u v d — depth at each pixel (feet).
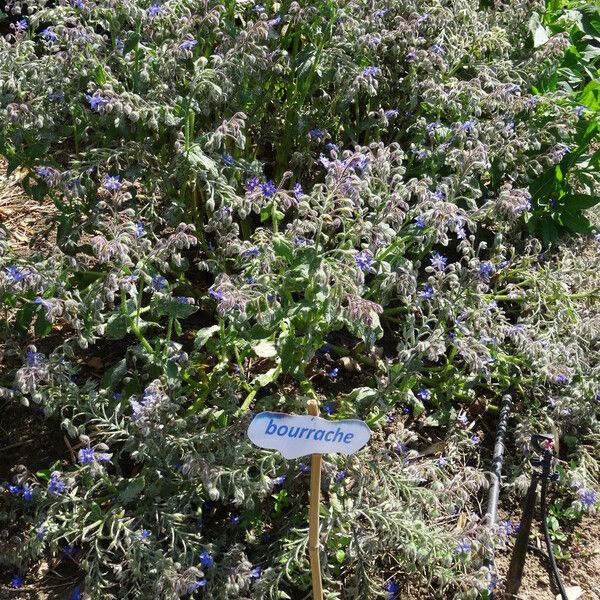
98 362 7.39
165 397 5.97
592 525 7.06
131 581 5.97
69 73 6.91
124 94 6.52
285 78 8.13
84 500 5.99
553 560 6.43
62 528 5.96
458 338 6.62
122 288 6.01
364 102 8.74
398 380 6.66
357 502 6.08
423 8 8.41
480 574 6.01
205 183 7.18
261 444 4.98
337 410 6.84
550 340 7.36
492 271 7.86
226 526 6.31
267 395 7.15
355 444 5.04
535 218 8.86
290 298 6.15
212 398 6.75
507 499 7.12
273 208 6.43
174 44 6.89
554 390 7.61
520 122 8.68
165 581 5.63
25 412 7.08
